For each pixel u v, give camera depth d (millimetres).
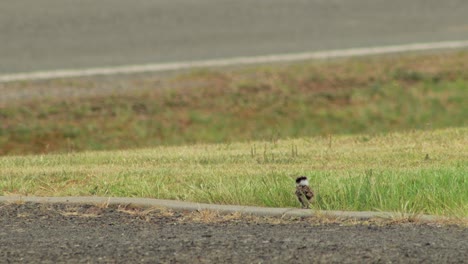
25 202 24516
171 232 21031
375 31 99188
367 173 25953
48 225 21953
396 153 32750
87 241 20203
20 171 30109
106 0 111688
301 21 104312
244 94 63844
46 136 53188
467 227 21000
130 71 75625
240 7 110312
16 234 20984
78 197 24953
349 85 66750
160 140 53656
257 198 24500
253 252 19016
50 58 83625
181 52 87188
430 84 67562
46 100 61062
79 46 90062
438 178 25500
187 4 111000
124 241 20156
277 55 84812
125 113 58312
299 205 24109
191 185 26172
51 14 104375
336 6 112000
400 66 74062
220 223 21969
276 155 33469
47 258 18844
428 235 20203
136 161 32875
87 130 54531
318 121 58781
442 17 107000
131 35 96000
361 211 23109
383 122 58812
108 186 26828
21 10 105562
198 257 18719
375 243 19516
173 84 67625
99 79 71000
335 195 24188
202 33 97438
